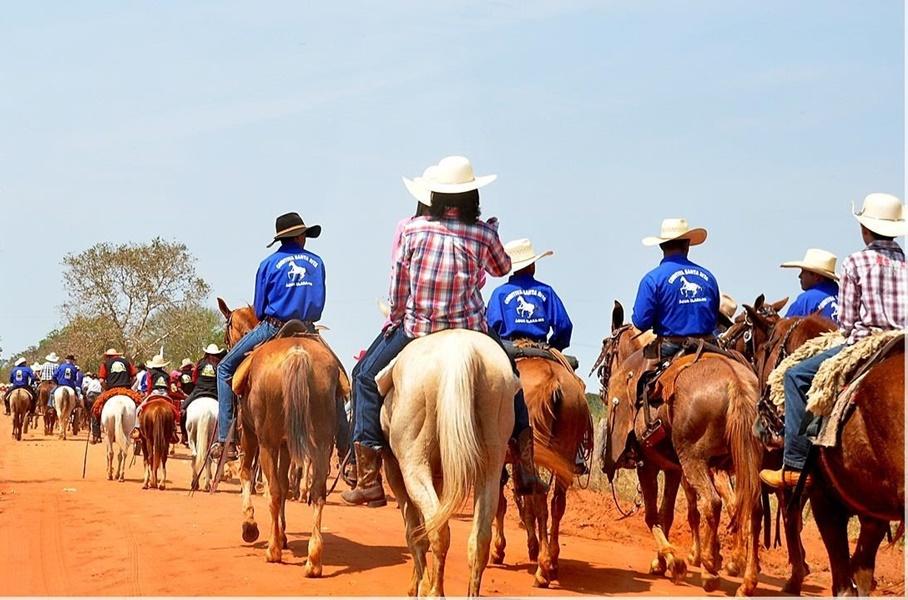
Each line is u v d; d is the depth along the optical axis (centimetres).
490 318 1152
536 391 1045
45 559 1144
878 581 1180
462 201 889
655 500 1148
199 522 1455
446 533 800
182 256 6594
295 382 1035
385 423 869
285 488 1187
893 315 795
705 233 1132
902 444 714
